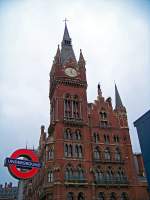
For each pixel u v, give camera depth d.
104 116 77.12
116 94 83.69
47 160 67.50
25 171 45.34
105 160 69.44
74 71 80.56
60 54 85.06
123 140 74.75
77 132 71.00
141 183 68.81
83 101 76.50
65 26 97.31
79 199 62.22
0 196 138.12
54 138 69.50
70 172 64.38
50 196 62.34
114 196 65.56
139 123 47.41
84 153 68.00
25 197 107.56
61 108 72.94
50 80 85.38
